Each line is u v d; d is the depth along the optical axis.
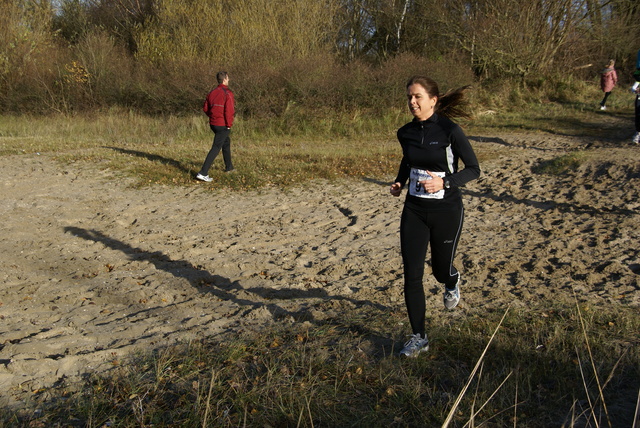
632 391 3.24
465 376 3.46
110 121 17.25
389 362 3.64
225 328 4.46
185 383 3.48
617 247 6.39
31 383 3.58
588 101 20.67
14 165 10.99
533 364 3.54
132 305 5.05
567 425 2.93
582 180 9.83
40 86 20.02
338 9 25.69
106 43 20.84
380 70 18.33
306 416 3.08
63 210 8.23
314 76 17.69
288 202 9.02
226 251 6.61
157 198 9.12
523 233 7.19
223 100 10.04
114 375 3.64
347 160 12.16
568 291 5.07
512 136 15.32
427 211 3.74
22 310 4.85
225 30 20.83
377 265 6.04
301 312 4.75
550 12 21.97
